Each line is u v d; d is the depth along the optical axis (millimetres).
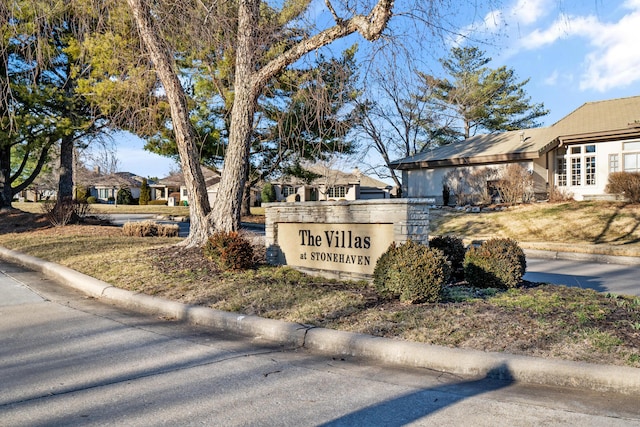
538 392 3908
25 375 4348
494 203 25578
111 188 59375
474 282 7371
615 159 23734
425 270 6148
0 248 13969
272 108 16469
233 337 5684
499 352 4438
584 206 20438
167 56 10453
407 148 34188
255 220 27078
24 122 16812
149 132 14914
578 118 26922
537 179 25328
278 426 3318
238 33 10172
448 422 3357
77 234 16328
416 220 7270
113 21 12391
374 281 6746
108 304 7562
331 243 8328
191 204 10719
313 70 10156
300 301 6543
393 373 4398
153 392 3938
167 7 10297
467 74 36375
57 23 13938
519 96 39500
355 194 46906
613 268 11867
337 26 9023
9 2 10906
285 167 25172
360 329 5273
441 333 4992
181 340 5539
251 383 4152
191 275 8398
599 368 3959
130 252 11008
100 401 3746
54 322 6379
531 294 6758
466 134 38500
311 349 5195
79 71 16312
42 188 50438
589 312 5629
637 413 3482
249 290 7219
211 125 20516
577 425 3291
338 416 3475
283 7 11391
